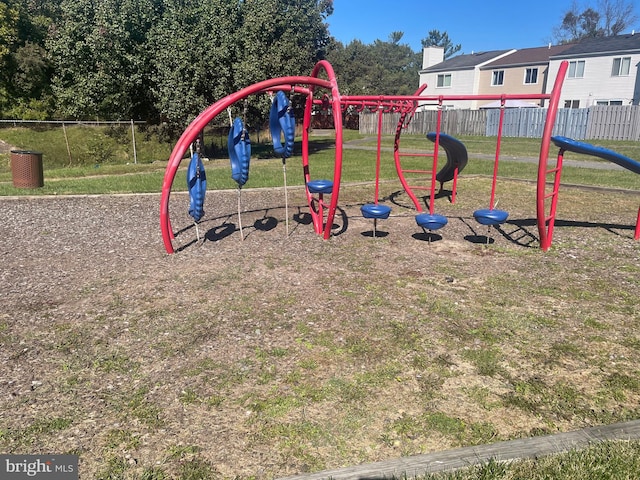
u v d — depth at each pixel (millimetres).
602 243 6859
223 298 4781
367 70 63500
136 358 3621
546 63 37562
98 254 6250
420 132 36719
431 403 3049
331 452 2613
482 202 10070
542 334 4016
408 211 9180
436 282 5266
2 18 24016
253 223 7980
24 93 25078
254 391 3189
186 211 8852
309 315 4383
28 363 3539
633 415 2910
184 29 18062
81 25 19688
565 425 2826
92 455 2586
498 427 2811
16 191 10695
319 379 3330
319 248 6562
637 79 32688
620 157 6082
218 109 6164
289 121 6652
